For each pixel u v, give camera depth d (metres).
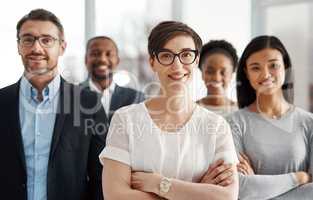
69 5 3.32
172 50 1.57
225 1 3.65
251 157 2.03
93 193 1.92
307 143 2.05
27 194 1.87
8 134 1.90
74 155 1.92
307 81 2.95
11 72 2.72
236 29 3.61
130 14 3.72
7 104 1.95
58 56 2.04
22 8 2.96
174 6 3.84
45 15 2.01
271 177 1.93
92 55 3.02
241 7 3.61
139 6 3.76
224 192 1.48
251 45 2.16
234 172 1.56
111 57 3.07
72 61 2.95
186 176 1.55
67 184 1.89
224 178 1.52
